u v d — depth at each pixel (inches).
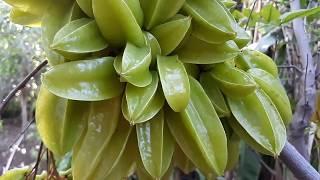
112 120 13.5
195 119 13.7
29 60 48.5
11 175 16.9
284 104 15.6
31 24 15.8
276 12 24.6
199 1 14.4
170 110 13.8
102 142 13.5
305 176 16.4
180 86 13.1
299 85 25.1
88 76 13.2
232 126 14.9
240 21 25.3
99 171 13.8
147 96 13.0
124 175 14.4
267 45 26.9
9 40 42.0
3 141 55.6
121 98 13.6
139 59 13.1
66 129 13.9
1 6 34.2
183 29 13.6
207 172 14.0
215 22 14.1
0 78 50.8
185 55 14.4
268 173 35.3
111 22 13.3
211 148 13.7
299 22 23.8
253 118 14.5
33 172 16.6
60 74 13.0
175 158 15.2
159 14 14.0
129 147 14.2
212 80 14.7
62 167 24.8
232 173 32.9
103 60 13.5
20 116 60.4
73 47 13.2
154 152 13.4
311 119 22.3
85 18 14.1
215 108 14.4
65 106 14.0
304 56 23.5
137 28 13.4
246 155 31.9
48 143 14.2
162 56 13.9
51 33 14.3
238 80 14.3
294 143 22.3
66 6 14.7
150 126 13.6
